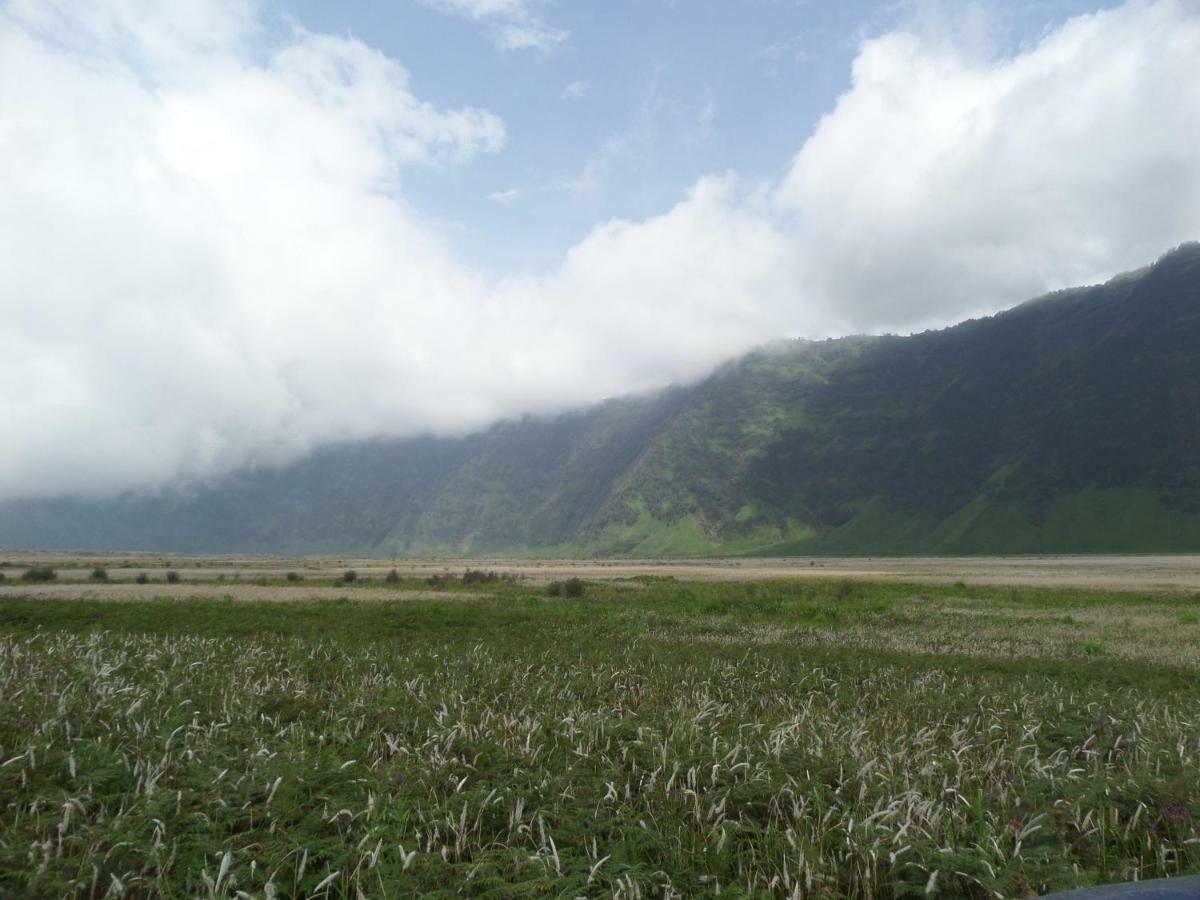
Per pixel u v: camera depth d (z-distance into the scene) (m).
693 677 14.69
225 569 105.75
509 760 8.31
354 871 5.76
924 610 37.25
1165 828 7.00
